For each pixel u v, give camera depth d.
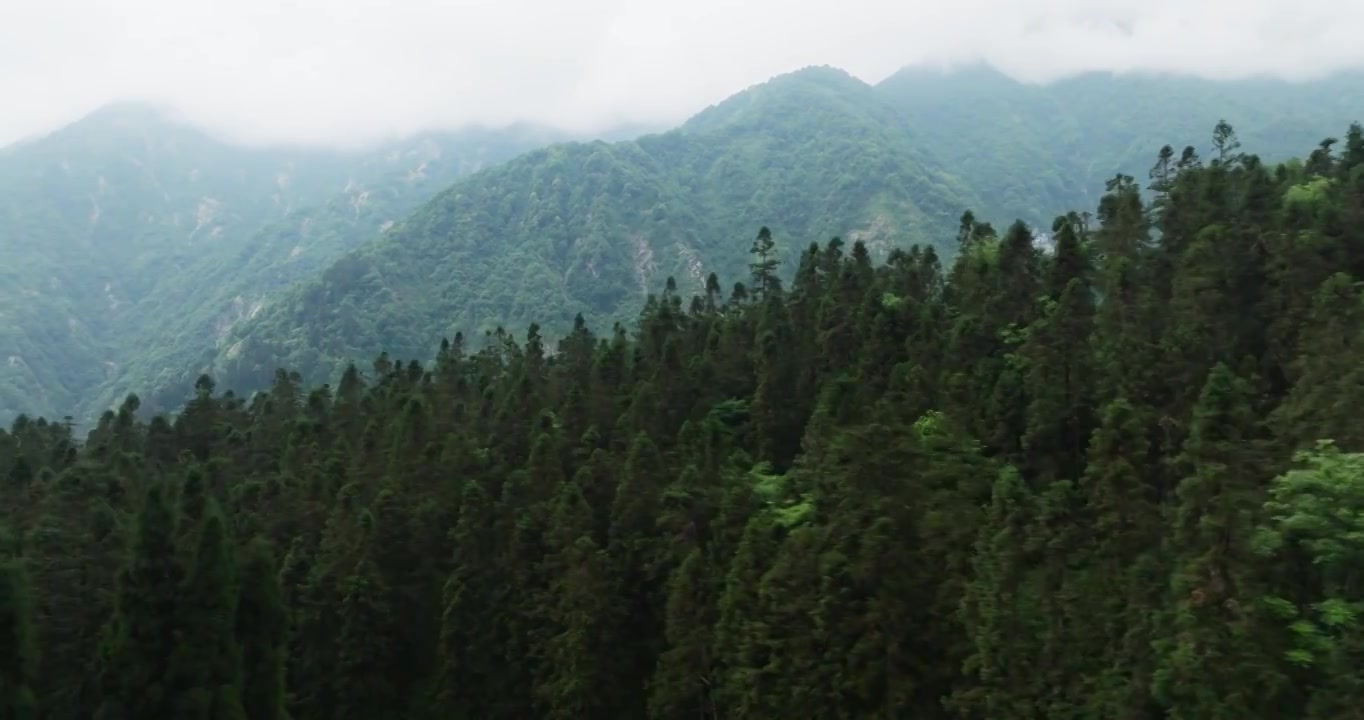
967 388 43.03
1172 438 34.22
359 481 55.31
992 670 29.56
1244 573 23.44
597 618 42.38
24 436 73.00
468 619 46.56
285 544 54.19
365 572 47.66
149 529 32.12
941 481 36.94
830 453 38.47
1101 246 52.75
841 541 35.03
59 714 36.25
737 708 37.84
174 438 73.50
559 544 45.03
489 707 46.06
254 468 67.19
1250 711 22.16
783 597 35.97
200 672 31.08
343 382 76.69
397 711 48.16
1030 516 30.36
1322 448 24.59
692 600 40.03
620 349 64.44
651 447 46.69
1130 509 28.91
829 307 56.00
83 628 41.16
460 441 55.91
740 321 65.06
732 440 52.66
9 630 29.38
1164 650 24.72
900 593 33.78
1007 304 50.78
